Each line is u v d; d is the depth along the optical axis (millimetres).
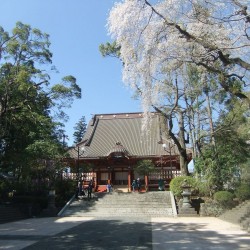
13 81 25641
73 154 36531
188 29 11188
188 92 21516
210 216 21578
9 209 22141
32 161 27234
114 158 36062
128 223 17234
